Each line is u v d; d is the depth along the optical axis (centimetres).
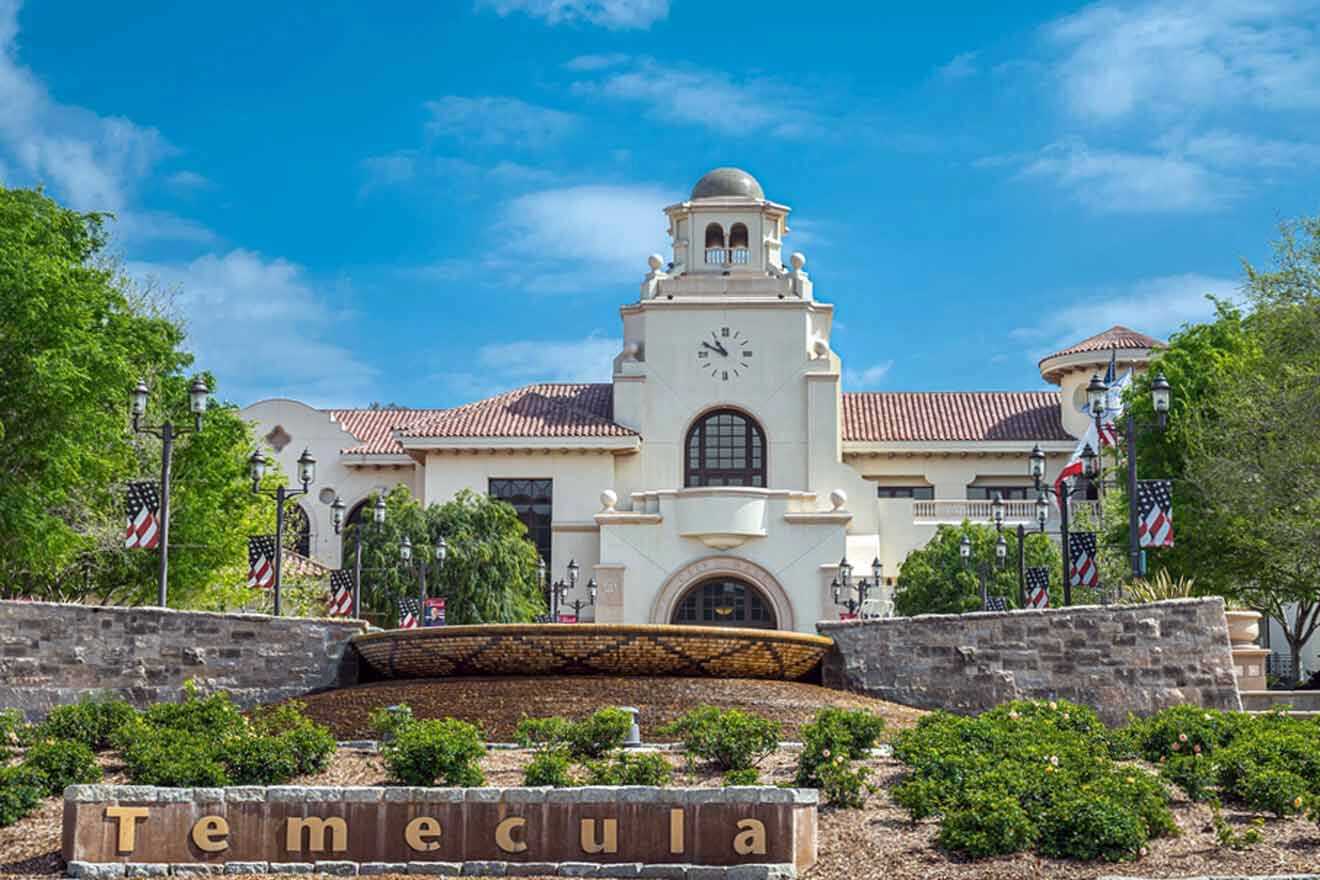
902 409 7275
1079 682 2559
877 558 6297
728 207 6906
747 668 2530
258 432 7056
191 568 4319
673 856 1545
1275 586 4662
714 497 6175
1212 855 1572
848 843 1611
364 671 2700
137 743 1886
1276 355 4216
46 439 3591
